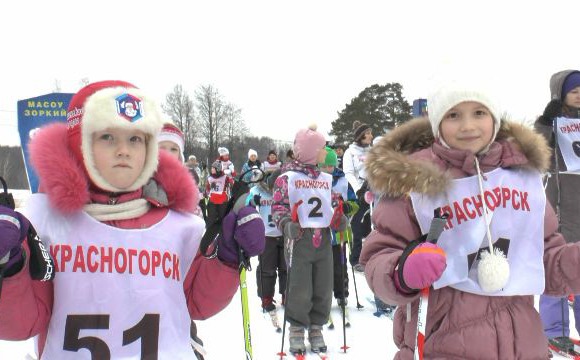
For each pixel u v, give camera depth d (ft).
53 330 5.29
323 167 18.65
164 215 6.07
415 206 6.41
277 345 15.33
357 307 19.26
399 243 6.51
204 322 17.69
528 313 6.43
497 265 6.04
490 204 6.50
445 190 6.41
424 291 6.07
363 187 23.68
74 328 5.27
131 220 5.80
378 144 7.12
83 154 5.51
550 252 6.72
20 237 4.52
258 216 5.98
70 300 5.32
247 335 6.56
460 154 6.66
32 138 5.85
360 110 149.59
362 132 24.08
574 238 13.25
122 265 5.51
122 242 5.59
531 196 6.74
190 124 163.32
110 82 5.87
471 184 6.57
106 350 5.26
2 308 4.85
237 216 5.96
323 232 14.75
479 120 6.73
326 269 14.78
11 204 4.77
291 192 14.65
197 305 6.36
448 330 6.26
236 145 165.27
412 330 6.49
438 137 7.06
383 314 18.39
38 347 5.57
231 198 6.02
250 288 23.47
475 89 6.61
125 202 5.79
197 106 163.53
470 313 6.23
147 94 5.88
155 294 5.56
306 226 14.44
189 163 46.93
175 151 11.35
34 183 13.32
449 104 6.72
